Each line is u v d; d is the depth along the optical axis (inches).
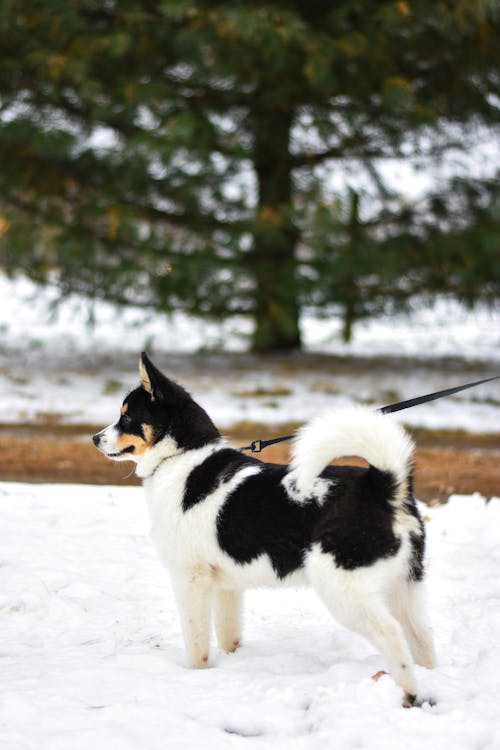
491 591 203.8
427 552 235.9
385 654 136.9
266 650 170.2
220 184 596.7
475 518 268.1
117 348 768.9
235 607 169.8
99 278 591.8
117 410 516.4
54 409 516.1
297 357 702.5
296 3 574.2
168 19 554.3
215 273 583.5
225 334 818.8
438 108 607.8
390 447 141.5
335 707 132.0
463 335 916.0
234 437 435.2
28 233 573.0
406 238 577.0
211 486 159.0
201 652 159.9
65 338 819.4
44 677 147.6
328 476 148.6
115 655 162.9
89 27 567.5
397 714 129.3
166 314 614.5
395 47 563.2
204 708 135.5
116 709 133.2
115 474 361.7
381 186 626.8
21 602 190.9
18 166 575.8
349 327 815.1
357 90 562.6
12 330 866.1
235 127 604.4
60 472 362.6
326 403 530.9
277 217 546.9
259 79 558.3
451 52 574.2
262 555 151.6
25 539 241.3
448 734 124.1
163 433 166.6
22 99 585.3
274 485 153.0
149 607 195.8
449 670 152.2
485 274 579.5
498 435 466.6
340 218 538.3
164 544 162.9
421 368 666.8
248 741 124.0
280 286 569.9
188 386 573.9
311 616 191.5
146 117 569.9
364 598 139.3
